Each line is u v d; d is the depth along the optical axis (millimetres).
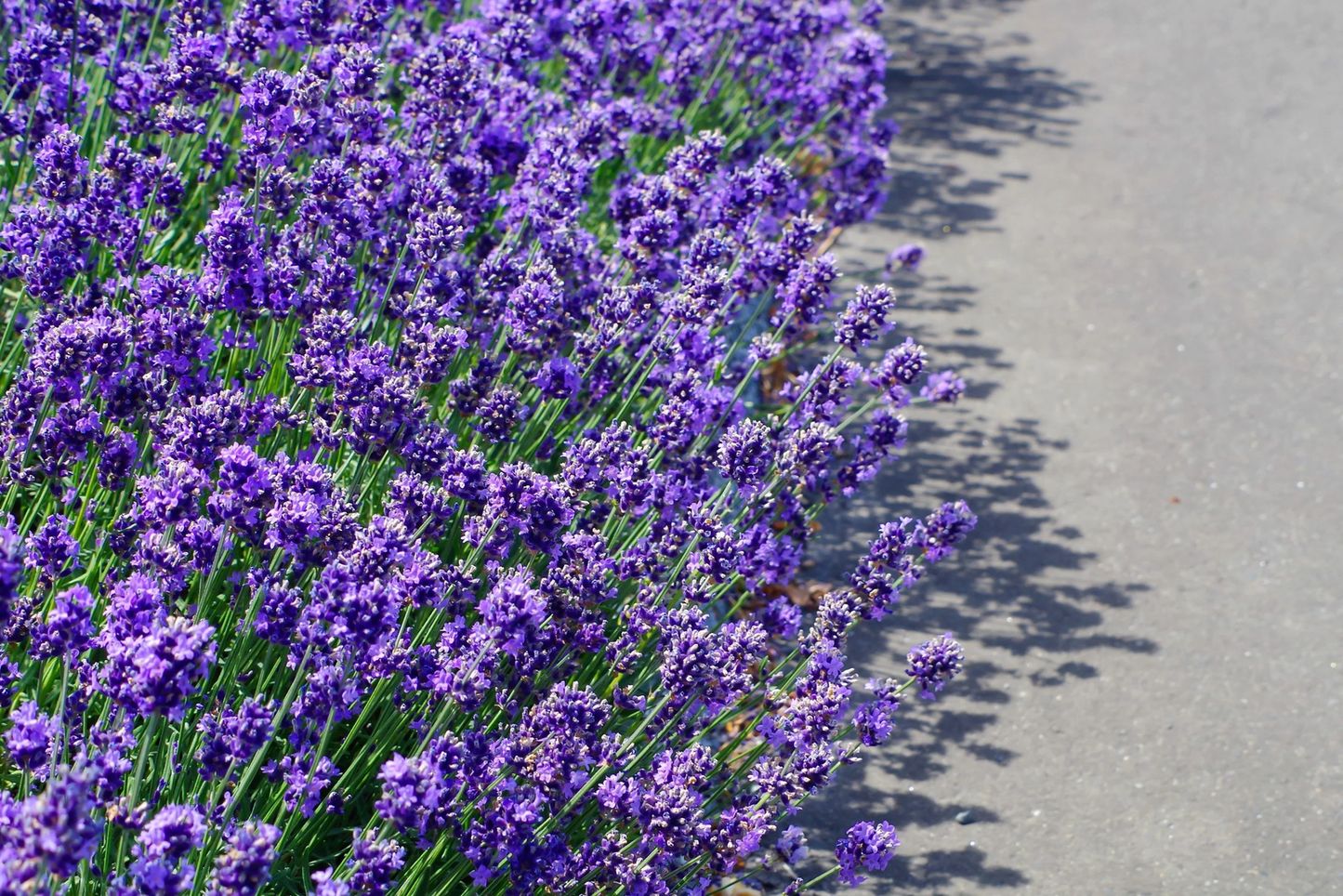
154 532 2928
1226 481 5922
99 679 2482
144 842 2314
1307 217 8078
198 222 4840
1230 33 10766
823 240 7461
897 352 4137
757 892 3887
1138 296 7297
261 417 3436
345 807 3262
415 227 3996
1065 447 6125
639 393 4613
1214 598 5250
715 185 5129
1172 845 4152
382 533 2852
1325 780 4406
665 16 6340
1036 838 4164
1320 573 5379
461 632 3088
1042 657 4926
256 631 2971
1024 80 9977
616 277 4762
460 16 6449
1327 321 7066
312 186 3795
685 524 3736
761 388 6133
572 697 2938
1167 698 4754
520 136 5051
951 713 4660
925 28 10922
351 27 4668
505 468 3156
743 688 3266
